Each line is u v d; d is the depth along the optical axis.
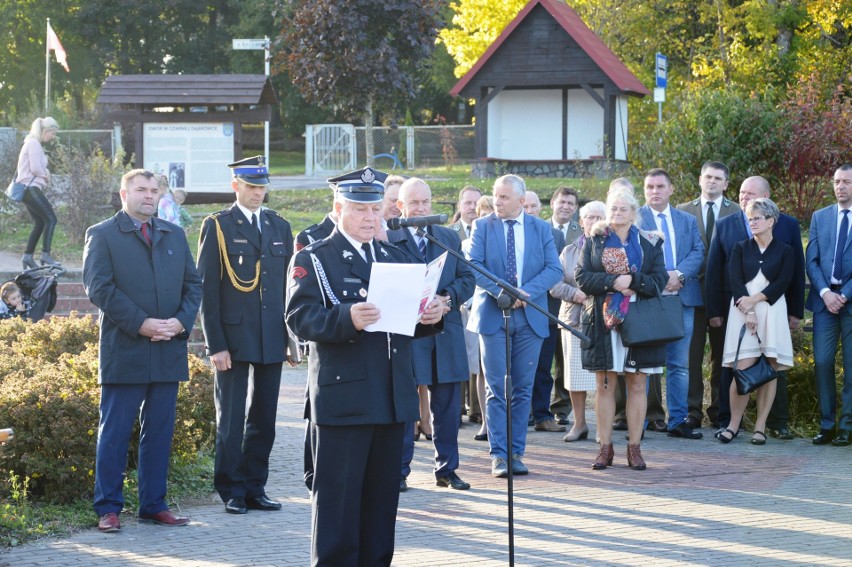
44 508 7.00
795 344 10.60
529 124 28.33
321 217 18.59
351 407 5.02
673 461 8.70
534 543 6.38
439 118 46.72
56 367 8.26
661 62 15.45
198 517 7.03
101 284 6.67
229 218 7.21
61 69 48.03
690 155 14.08
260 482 7.25
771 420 9.87
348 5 22.53
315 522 5.12
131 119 19.64
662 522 6.85
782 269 9.38
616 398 10.14
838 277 9.52
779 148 14.05
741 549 6.27
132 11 48.88
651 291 8.12
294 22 23.45
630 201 8.30
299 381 12.26
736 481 8.00
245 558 6.07
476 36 31.05
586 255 8.31
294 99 49.94
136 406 6.79
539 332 8.20
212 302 7.10
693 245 9.70
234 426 7.14
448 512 7.11
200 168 19.77
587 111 27.89
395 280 4.86
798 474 8.25
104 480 6.70
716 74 28.34
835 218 9.60
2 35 46.28
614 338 8.25
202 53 51.06
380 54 22.70
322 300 5.11
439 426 7.80
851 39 28.95
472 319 8.35
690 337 9.79
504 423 8.22
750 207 9.41
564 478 8.10
